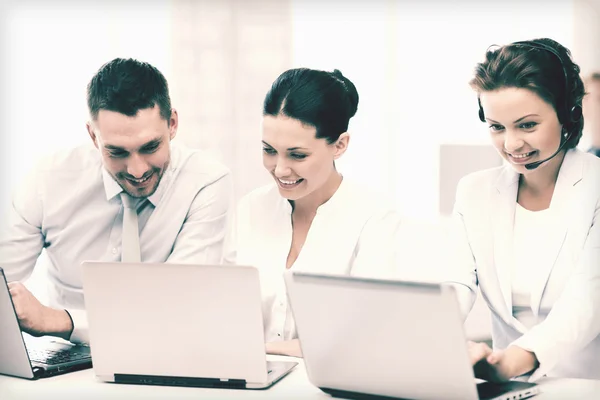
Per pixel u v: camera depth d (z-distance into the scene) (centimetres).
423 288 143
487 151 362
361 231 219
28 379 178
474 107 476
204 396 162
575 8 454
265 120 201
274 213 230
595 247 196
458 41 476
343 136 207
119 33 502
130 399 162
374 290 148
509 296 211
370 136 490
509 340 216
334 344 157
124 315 169
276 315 223
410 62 484
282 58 499
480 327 304
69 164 255
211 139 505
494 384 164
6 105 488
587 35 452
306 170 202
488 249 214
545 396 160
